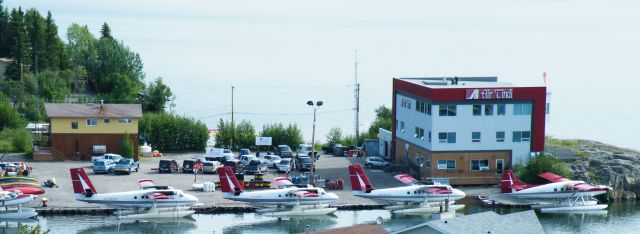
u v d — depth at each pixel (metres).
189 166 143.62
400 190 121.62
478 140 139.12
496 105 138.88
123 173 139.88
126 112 154.50
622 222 119.19
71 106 155.62
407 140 149.88
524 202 126.75
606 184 136.38
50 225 109.62
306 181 134.25
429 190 121.69
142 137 167.62
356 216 119.44
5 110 184.12
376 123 184.12
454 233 74.56
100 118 152.12
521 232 78.56
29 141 161.50
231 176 117.81
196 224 113.06
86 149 152.75
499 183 139.50
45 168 143.38
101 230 107.69
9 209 114.75
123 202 113.69
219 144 173.62
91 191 113.50
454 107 137.75
